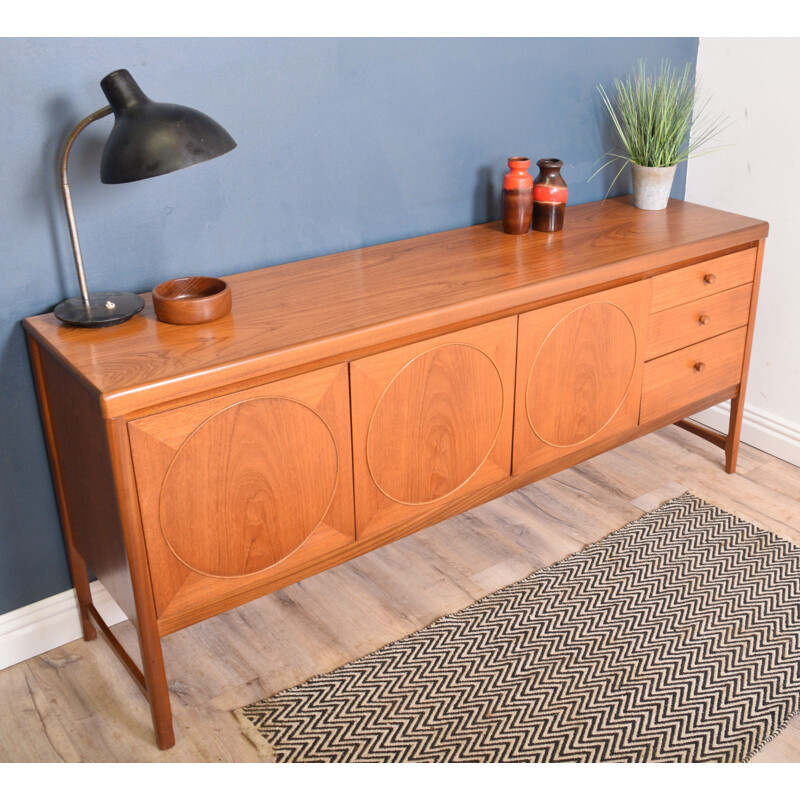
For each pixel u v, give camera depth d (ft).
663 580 7.09
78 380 4.95
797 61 7.80
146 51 5.67
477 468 6.58
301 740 5.65
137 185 5.93
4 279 5.62
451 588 7.04
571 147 8.14
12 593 6.34
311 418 5.51
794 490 8.36
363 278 6.40
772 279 8.55
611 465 8.80
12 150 5.40
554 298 6.46
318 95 6.46
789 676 6.10
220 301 5.62
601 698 5.94
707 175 8.91
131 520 4.99
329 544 5.96
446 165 7.39
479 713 5.84
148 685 5.46
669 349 7.46
